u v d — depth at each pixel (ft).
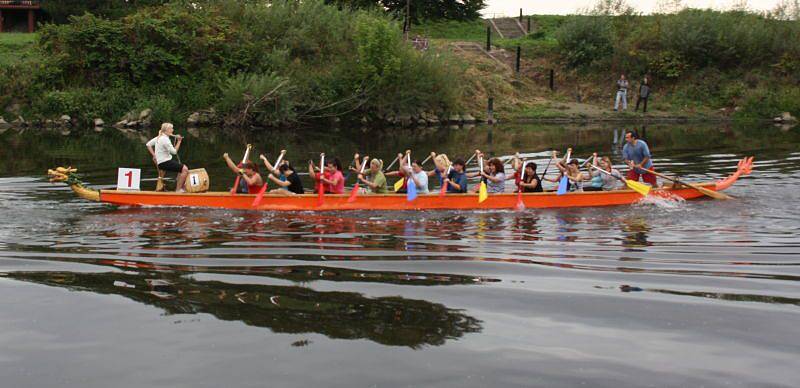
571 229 34.24
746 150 72.84
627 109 129.39
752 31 139.03
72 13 144.25
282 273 25.23
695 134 93.86
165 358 17.69
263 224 34.86
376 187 41.06
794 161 62.59
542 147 77.41
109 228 33.47
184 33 116.47
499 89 135.95
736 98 131.23
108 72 113.70
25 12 168.86
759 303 21.89
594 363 17.43
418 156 69.72
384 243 30.58
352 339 18.85
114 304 21.63
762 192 45.80
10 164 59.82
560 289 23.41
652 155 69.31
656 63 139.33
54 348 18.34
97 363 17.43
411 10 156.76
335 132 101.60
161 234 32.17
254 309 21.20
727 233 33.12
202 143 82.02
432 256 28.02
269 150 74.79
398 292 22.98
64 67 112.06
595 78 142.82
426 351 18.10
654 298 22.40
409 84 117.39
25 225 34.12
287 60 121.60
